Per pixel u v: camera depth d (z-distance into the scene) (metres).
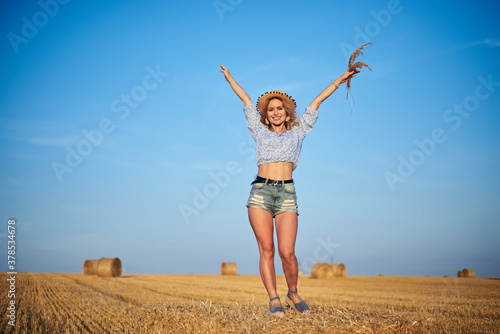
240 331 3.30
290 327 3.25
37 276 26.06
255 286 20.75
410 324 3.47
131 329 7.21
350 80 4.63
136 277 30.06
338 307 4.50
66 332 6.84
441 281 29.17
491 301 13.13
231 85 4.71
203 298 13.23
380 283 26.25
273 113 4.37
